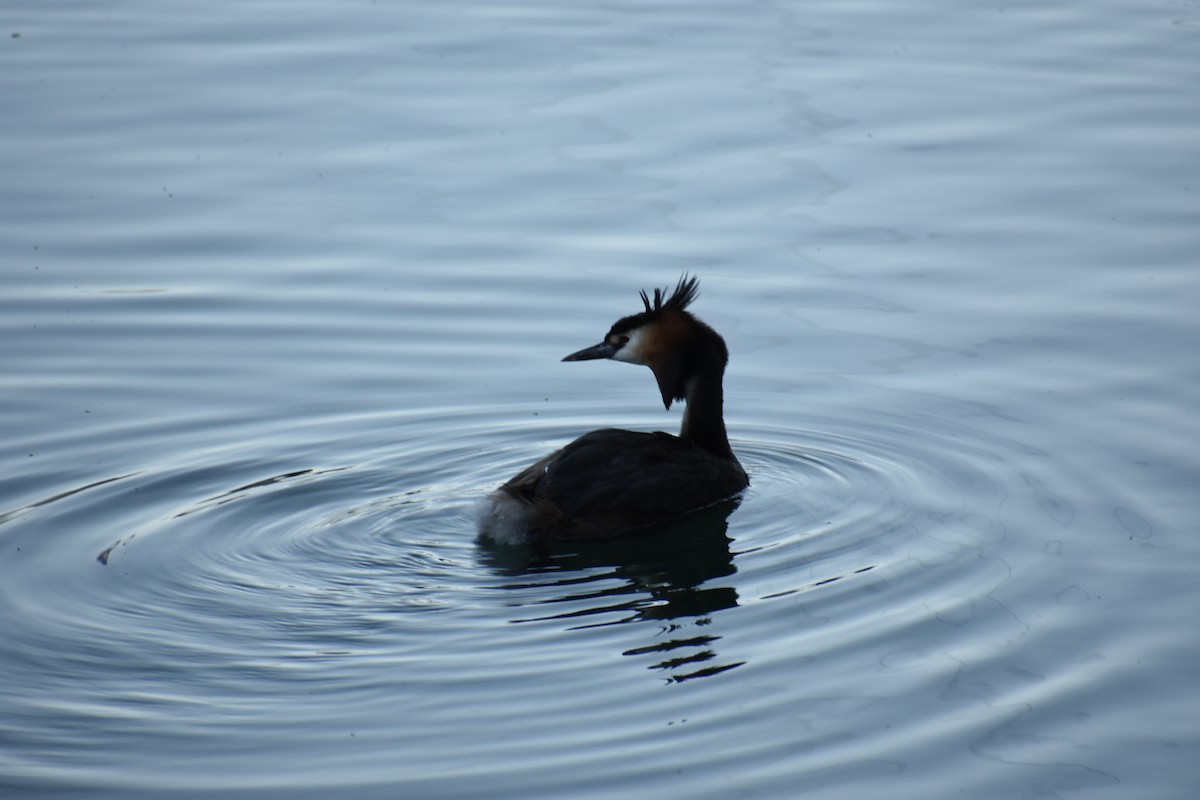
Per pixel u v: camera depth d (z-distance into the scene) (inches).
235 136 821.9
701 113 844.6
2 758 353.7
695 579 445.4
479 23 986.1
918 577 441.1
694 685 383.9
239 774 348.8
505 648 402.6
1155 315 631.2
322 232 725.9
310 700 378.0
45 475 516.7
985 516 481.7
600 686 383.2
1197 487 496.4
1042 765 353.7
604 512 479.8
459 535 474.3
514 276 686.5
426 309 658.8
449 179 777.6
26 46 934.4
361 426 561.9
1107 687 383.9
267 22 984.9
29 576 442.3
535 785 343.6
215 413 570.6
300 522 482.3
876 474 519.2
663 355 534.0
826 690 382.6
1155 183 753.0
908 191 757.3
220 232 724.7
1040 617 417.7
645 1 1037.8
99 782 345.4
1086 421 550.6
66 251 703.7
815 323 644.7
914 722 369.1
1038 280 668.7
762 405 580.1
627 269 689.6
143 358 615.5
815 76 891.4
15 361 608.7
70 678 386.6
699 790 342.0
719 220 734.5
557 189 766.5
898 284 673.6
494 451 544.4
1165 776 350.0
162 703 375.9
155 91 871.1
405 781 345.1
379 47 941.8
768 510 495.5
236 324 645.3
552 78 893.8
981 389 582.6
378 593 433.4
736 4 1029.2
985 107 845.8
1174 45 929.5
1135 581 436.8
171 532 473.1
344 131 829.2
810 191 760.3
